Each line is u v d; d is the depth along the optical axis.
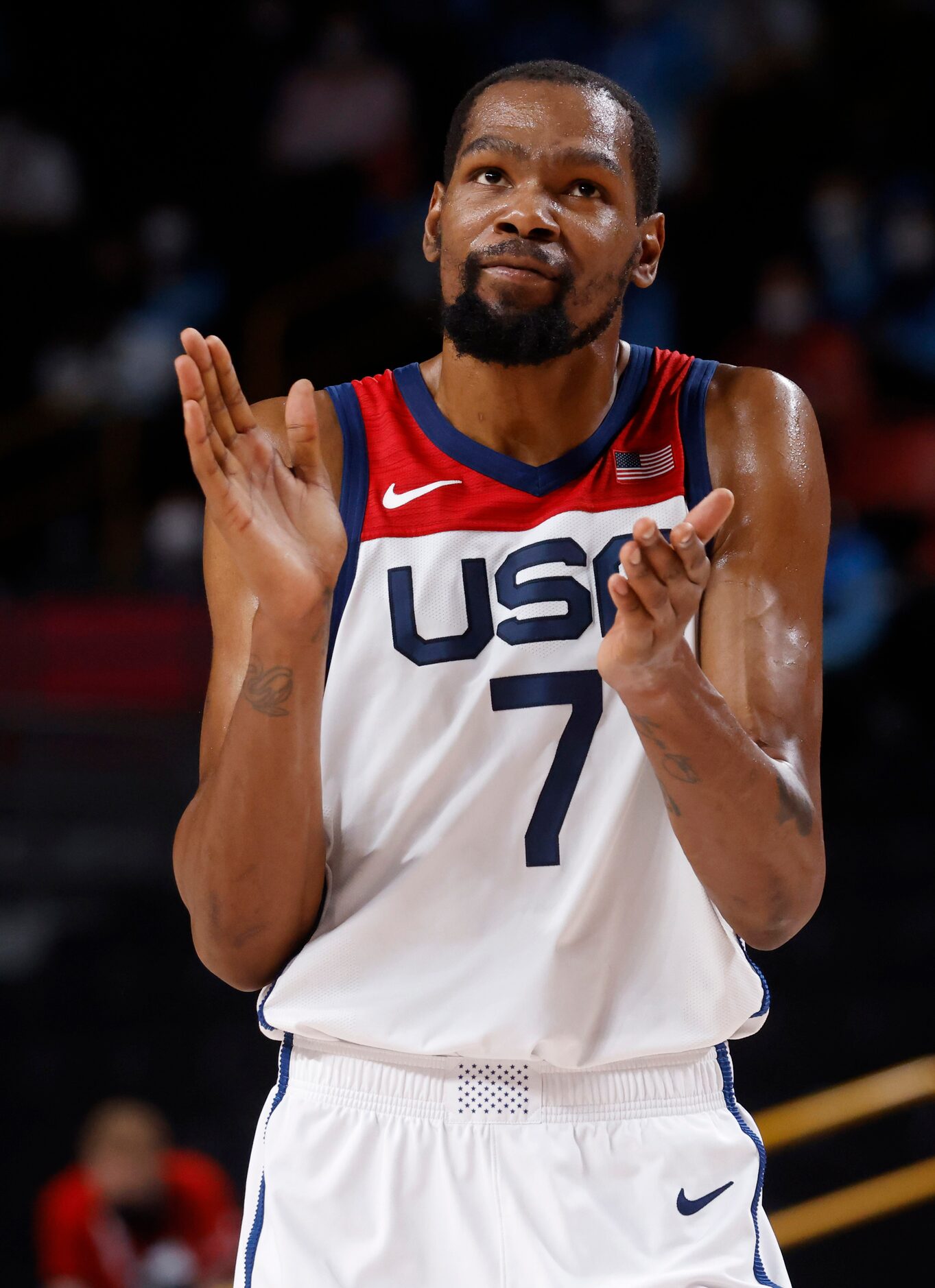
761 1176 5.88
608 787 5.71
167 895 21.81
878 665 24.02
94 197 30.66
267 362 29.06
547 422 6.04
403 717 5.77
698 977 5.71
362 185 30.23
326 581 5.30
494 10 31.00
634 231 5.98
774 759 5.53
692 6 30.41
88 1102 19.92
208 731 5.96
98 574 26.38
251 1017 20.61
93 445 28.33
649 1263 5.49
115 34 31.33
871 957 21.36
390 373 6.37
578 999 5.63
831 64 30.98
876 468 25.67
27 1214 19.28
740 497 6.00
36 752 23.25
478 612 5.83
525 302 5.74
